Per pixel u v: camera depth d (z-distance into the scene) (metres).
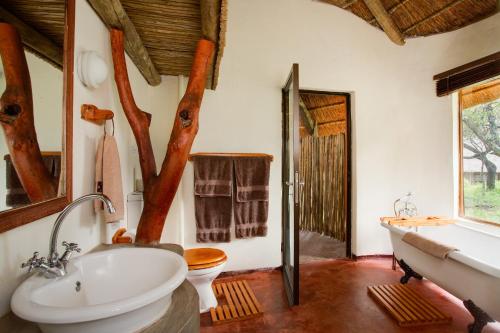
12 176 0.79
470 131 2.87
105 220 1.44
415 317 1.92
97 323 0.64
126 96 1.58
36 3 0.92
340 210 3.88
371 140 3.10
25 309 0.62
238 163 2.60
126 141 1.94
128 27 1.54
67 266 0.92
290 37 2.86
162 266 1.01
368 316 2.00
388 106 3.12
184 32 1.72
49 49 0.98
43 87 0.95
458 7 2.67
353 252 3.13
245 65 2.74
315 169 4.40
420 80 3.12
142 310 0.71
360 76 3.06
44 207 0.91
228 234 2.59
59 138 1.04
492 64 2.46
